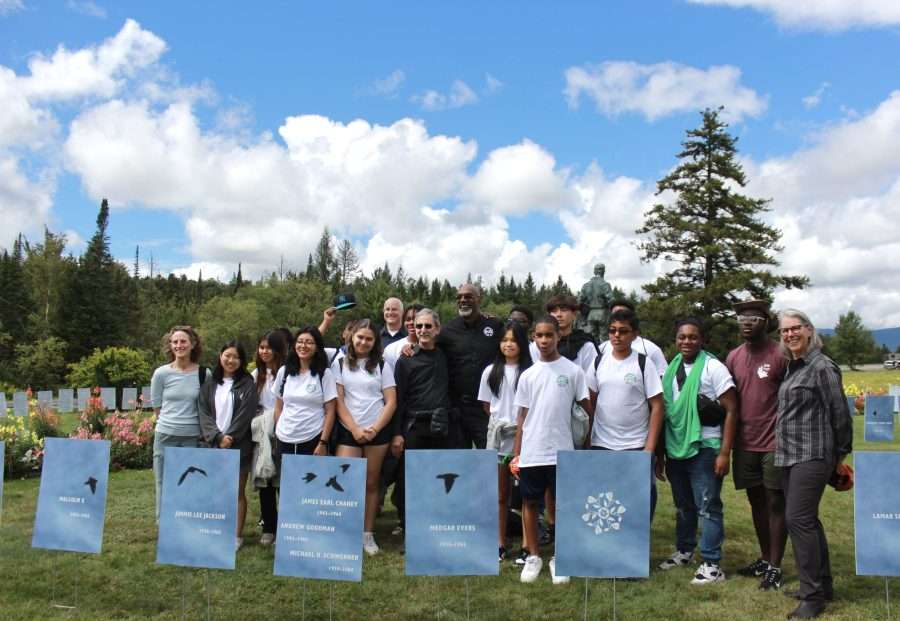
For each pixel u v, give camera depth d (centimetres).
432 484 404
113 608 461
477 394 625
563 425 509
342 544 402
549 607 456
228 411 614
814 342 465
